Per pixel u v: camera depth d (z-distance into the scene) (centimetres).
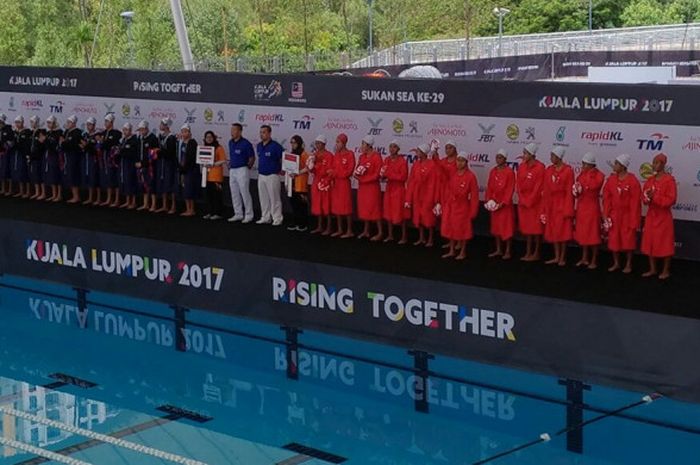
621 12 6328
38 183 2066
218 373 1403
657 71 3123
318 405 1266
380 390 1312
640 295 1217
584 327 1187
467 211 1437
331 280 1405
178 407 1266
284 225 1720
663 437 1110
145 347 1528
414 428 1176
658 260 1402
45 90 2117
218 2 5594
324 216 1745
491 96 1528
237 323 1620
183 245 1562
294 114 1766
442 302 1302
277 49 5769
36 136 2048
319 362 1425
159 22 5284
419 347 1334
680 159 1377
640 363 1152
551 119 1473
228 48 5500
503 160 1419
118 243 1645
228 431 1173
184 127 1805
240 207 1767
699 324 1105
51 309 1750
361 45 6425
